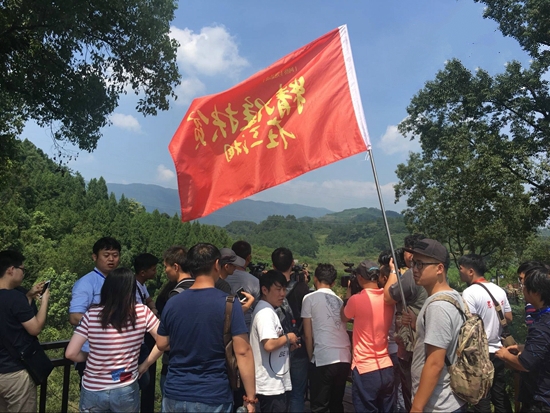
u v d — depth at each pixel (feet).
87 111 28.25
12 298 9.07
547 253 57.36
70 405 35.12
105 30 26.63
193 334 7.63
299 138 11.21
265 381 9.68
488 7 45.85
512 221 48.60
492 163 45.96
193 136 11.71
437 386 7.39
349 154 10.56
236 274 11.56
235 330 7.72
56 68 25.81
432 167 63.41
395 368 11.14
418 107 58.95
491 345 10.87
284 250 11.76
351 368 10.84
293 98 11.51
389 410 10.11
